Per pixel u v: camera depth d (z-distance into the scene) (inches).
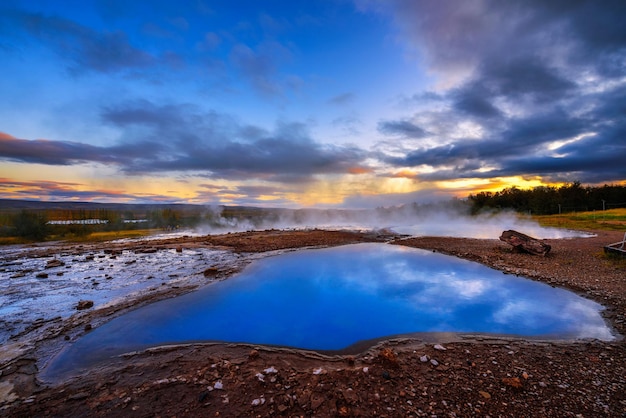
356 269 506.3
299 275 468.1
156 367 196.7
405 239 877.2
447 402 154.9
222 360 204.7
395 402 155.4
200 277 451.8
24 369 198.1
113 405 155.5
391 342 238.2
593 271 434.9
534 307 313.3
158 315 302.0
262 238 927.0
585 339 234.8
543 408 148.8
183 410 150.3
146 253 673.6
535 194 2226.9
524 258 545.6
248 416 145.6
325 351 225.9
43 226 997.2
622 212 1625.2
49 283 414.6
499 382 173.3
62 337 248.7
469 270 484.1
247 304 337.7
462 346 226.4
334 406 152.9
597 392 161.9
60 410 152.8
